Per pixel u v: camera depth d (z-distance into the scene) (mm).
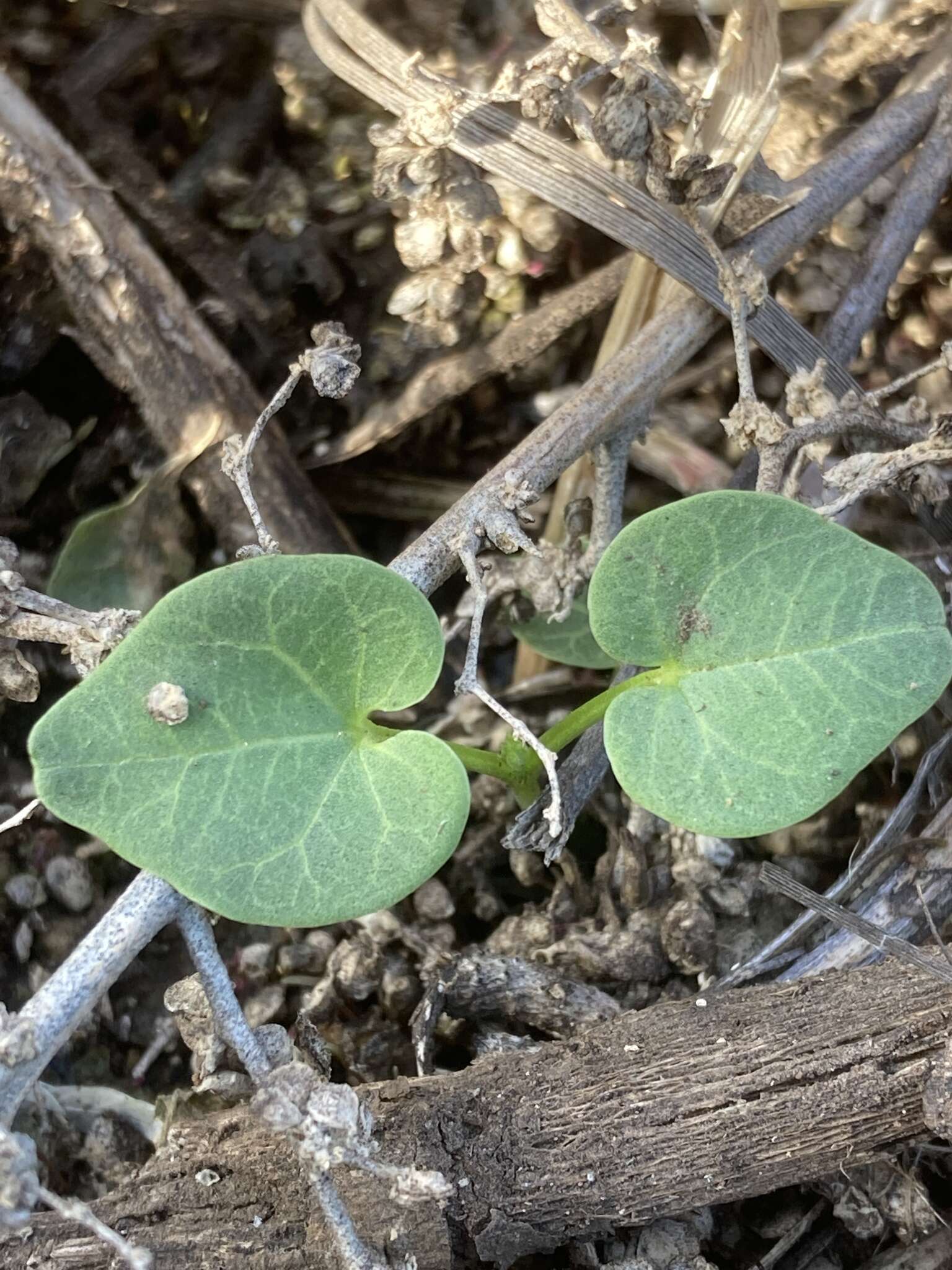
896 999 85
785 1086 82
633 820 118
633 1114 82
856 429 98
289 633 75
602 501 109
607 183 102
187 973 116
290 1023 113
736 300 98
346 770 76
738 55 103
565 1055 86
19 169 108
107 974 72
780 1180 82
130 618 86
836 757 77
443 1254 79
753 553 79
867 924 90
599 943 111
